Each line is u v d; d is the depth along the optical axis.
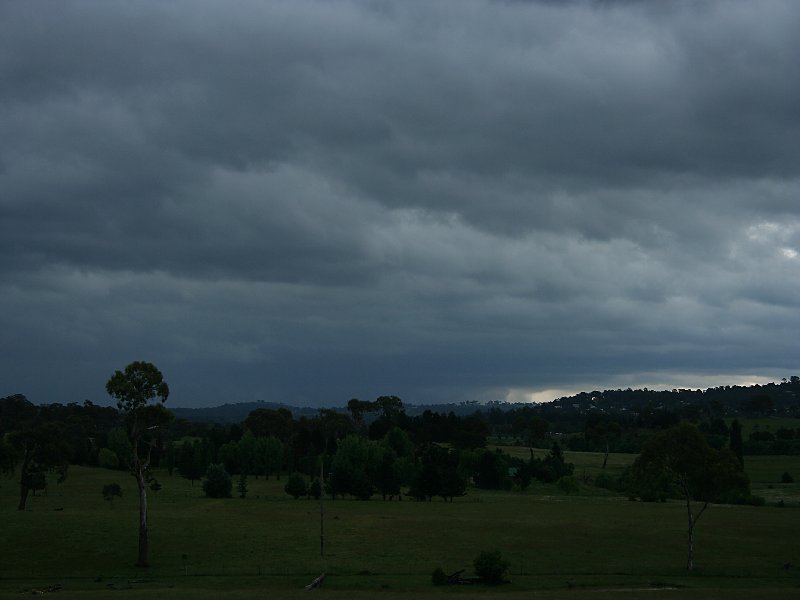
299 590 55.03
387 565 66.81
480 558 59.41
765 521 98.12
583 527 90.62
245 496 134.25
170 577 62.09
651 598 50.81
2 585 58.34
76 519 86.38
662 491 130.00
